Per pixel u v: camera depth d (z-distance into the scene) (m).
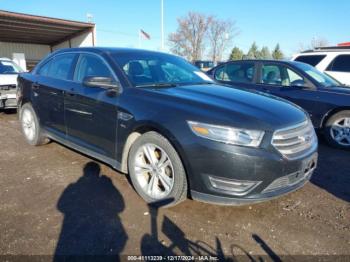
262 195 2.67
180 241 2.56
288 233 2.71
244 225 2.81
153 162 3.07
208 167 2.64
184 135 2.73
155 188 3.09
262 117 2.75
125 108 3.21
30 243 2.50
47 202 3.15
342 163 4.55
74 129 3.98
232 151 2.57
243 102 3.06
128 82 3.39
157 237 2.61
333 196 3.44
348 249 2.51
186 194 2.94
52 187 3.49
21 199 3.21
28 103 4.93
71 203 3.14
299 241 2.60
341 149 5.33
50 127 4.50
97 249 2.44
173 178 2.88
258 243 2.56
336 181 3.86
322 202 3.29
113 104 3.34
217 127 2.62
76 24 21.66
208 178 2.67
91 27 22.73
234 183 2.61
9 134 5.80
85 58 4.01
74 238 2.57
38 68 4.89
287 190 2.79
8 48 27.89
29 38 26.47
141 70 3.68
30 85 4.80
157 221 2.84
